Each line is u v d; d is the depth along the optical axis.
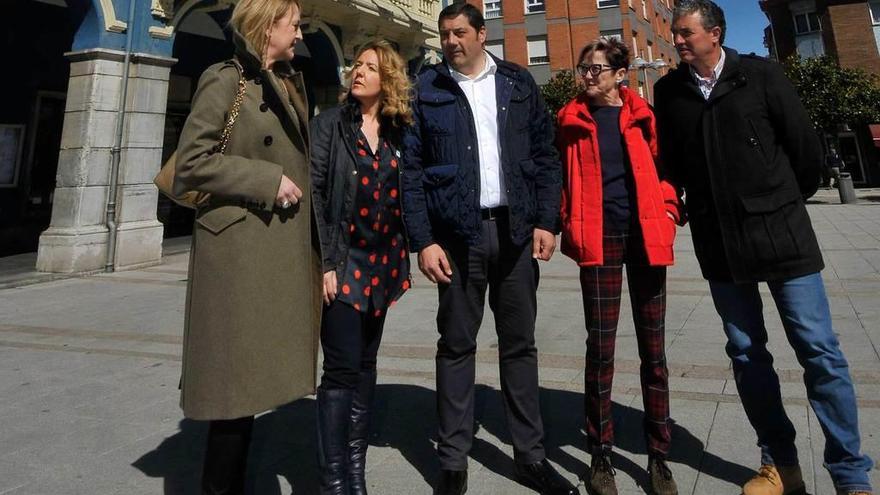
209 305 1.83
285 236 1.95
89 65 8.85
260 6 1.93
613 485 2.31
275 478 2.55
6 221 11.60
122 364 4.36
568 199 2.57
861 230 11.43
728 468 2.48
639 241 2.42
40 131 12.24
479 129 2.45
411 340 5.00
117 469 2.61
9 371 4.18
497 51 29.30
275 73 2.04
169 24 9.72
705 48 2.24
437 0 16.48
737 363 2.32
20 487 2.44
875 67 25.62
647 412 2.39
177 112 14.03
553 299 6.65
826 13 26.62
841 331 4.56
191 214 15.13
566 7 28.36
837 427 2.08
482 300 2.50
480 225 2.38
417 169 2.41
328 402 2.20
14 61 11.61
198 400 1.79
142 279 8.38
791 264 2.13
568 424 3.08
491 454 2.74
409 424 3.15
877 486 2.21
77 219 8.77
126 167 9.23
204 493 1.95
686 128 2.34
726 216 2.23
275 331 1.88
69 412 3.35
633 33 28.75
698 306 5.87
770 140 2.20
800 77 19.45
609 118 2.52
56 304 6.75
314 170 2.27
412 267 9.75
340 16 13.34
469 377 2.46
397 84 2.34
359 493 2.29
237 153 1.89
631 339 4.78
